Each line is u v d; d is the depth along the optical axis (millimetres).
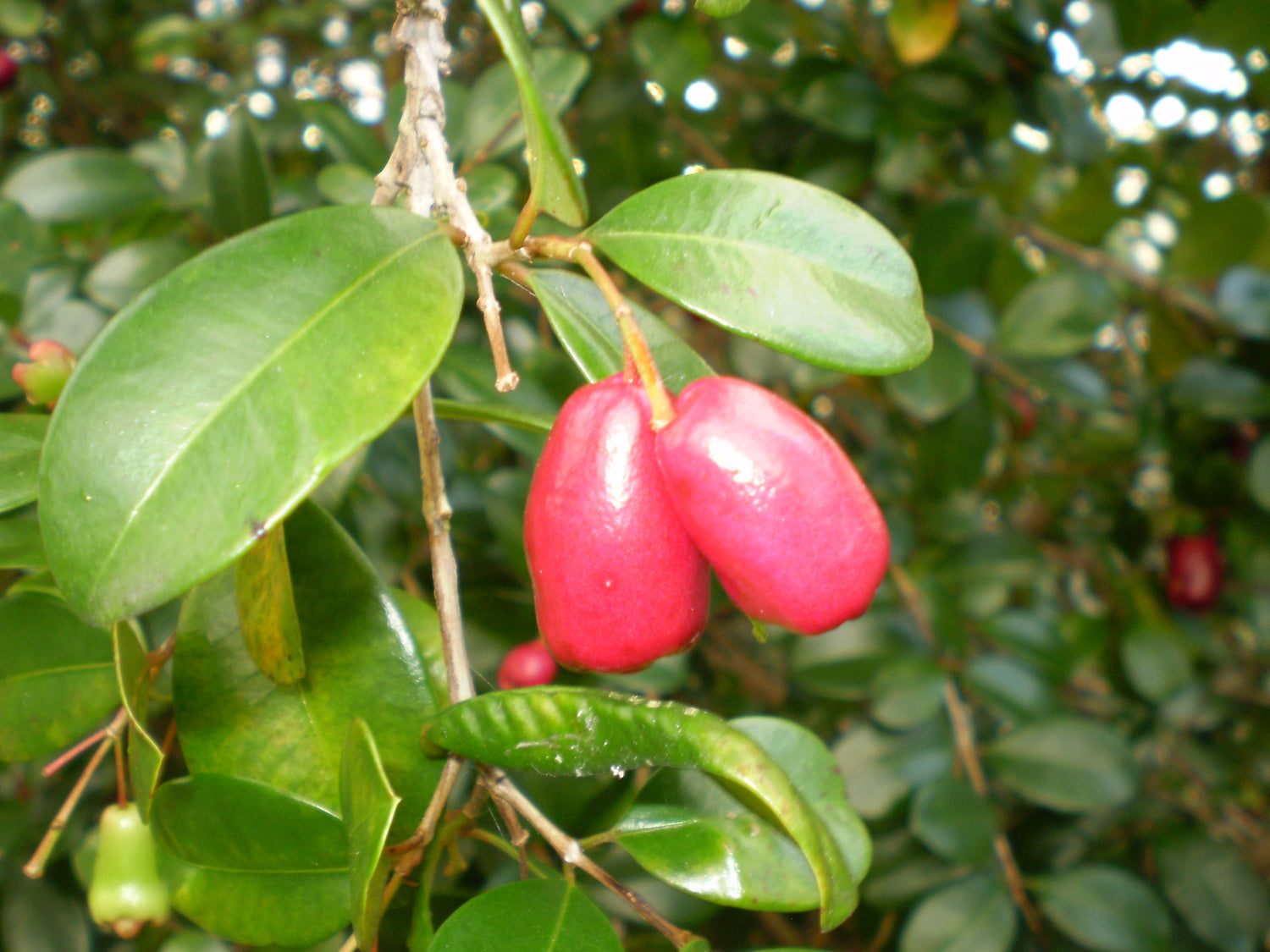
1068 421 295
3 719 118
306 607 107
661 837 103
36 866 118
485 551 204
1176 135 295
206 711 105
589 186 233
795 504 82
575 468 87
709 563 90
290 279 84
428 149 100
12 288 171
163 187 215
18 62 297
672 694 277
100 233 228
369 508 198
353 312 83
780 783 85
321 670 106
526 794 146
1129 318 286
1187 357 255
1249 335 228
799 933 285
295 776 104
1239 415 225
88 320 191
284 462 78
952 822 188
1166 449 254
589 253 91
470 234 94
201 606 107
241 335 81
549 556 87
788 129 271
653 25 223
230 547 76
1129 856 238
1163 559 274
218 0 346
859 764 201
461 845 182
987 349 220
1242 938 209
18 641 119
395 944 122
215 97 329
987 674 209
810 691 212
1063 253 249
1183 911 214
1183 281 241
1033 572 239
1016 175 275
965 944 183
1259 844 287
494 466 244
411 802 102
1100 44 238
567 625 87
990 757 202
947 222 218
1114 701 299
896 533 238
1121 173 274
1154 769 278
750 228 93
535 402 180
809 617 84
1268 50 231
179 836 101
